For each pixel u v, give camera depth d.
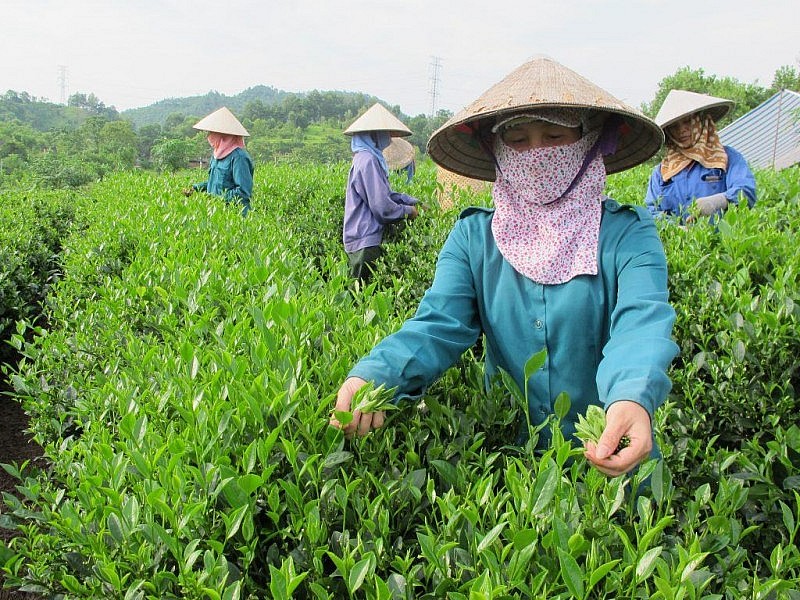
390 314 2.82
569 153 2.02
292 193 9.53
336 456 1.63
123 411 2.05
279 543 1.67
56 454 2.45
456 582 1.39
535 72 2.02
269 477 1.66
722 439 2.73
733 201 4.66
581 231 2.04
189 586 1.39
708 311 3.06
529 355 2.12
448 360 2.03
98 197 9.86
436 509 1.74
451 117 2.27
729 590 1.42
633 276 1.92
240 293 3.24
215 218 5.45
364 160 6.11
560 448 1.44
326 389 2.02
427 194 6.28
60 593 1.87
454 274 2.18
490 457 1.75
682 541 1.65
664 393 1.55
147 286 3.39
